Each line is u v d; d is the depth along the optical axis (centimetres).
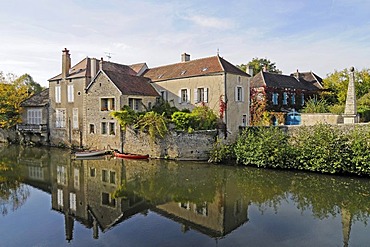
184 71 2633
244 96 2512
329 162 1648
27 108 3284
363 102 2731
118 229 943
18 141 3353
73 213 1091
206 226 966
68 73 2931
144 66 3209
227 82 2327
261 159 1842
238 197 1273
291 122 2869
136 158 2188
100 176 1655
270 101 3055
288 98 3247
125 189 1396
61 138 2964
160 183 1496
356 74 3512
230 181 1535
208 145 2064
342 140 1636
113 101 2469
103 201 1225
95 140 2600
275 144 1822
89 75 2759
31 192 1360
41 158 2270
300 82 3609
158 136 2166
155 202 1213
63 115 2938
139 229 943
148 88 2675
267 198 1262
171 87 2644
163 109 2458
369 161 1528
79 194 1325
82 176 1659
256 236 892
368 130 1588
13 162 2102
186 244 837
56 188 1427
